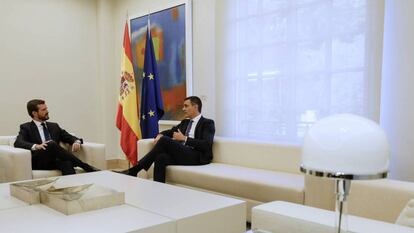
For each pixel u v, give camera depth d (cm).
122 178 230
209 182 268
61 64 469
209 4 377
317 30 290
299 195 213
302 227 112
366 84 262
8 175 276
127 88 405
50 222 139
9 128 425
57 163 301
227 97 364
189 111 337
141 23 462
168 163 303
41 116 333
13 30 426
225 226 159
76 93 483
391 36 251
